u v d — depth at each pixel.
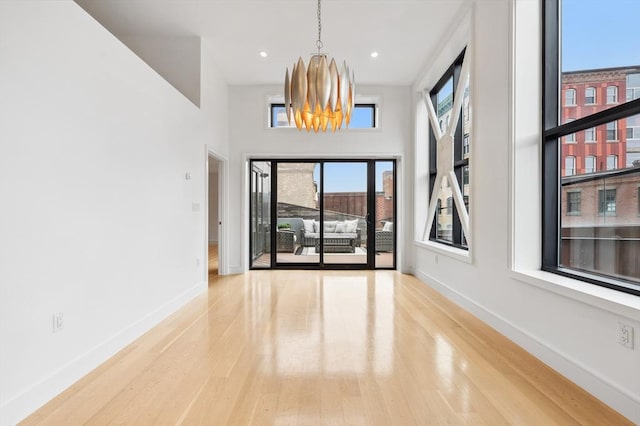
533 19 2.73
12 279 1.78
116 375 2.26
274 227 6.23
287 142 5.95
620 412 1.79
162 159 3.46
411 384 2.11
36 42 1.94
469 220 3.54
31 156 1.90
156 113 3.34
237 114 5.92
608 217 2.19
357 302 4.02
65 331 2.13
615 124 2.13
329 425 1.72
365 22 4.01
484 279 3.27
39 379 1.92
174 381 2.16
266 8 3.75
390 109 5.95
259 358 2.49
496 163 3.02
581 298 2.02
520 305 2.69
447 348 2.66
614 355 1.84
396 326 3.17
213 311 3.67
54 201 2.06
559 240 2.66
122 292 2.75
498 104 2.97
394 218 6.22
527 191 2.74
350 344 2.74
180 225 3.88
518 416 1.78
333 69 2.63
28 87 1.89
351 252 6.22
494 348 2.66
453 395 1.98
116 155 2.69
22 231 1.84
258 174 6.26
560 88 2.65
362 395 1.99
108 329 2.56
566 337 2.19
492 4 3.07
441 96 5.30
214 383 2.13
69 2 2.19
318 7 3.38
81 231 2.29
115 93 2.68
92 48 2.41
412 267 5.82
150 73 3.22
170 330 3.10
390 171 6.19
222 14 3.89
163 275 3.47
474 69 3.42
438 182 4.96
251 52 4.76
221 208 5.80
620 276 2.10
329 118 3.01
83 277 2.30
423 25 4.06
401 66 5.18
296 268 6.23
